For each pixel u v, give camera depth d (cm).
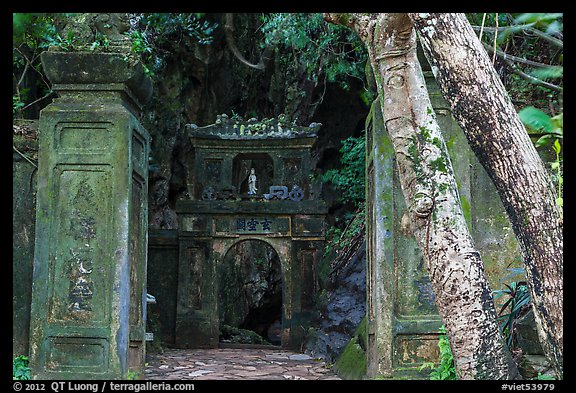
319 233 1133
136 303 584
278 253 1136
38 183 546
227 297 1532
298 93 1347
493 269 546
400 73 377
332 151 1402
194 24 1198
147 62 1049
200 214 1139
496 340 332
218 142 1162
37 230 541
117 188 544
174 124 1350
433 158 360
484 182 557
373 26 393
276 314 1667
